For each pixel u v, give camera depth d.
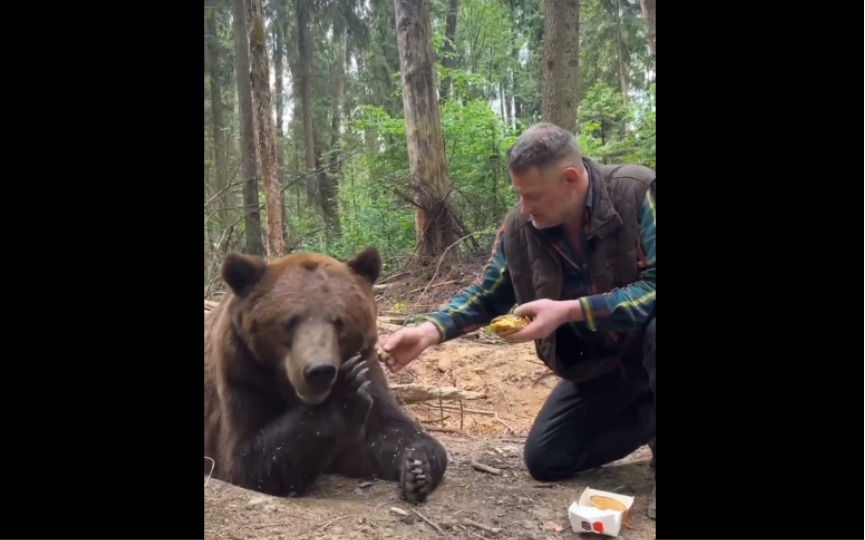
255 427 2.77
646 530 2.45
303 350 2.56
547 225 2.61
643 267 2.59
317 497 2.73
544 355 2.87
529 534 2.42
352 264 2.85
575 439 2.91
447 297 3.32
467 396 3.83
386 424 2.91
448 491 2.79
